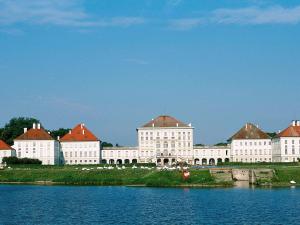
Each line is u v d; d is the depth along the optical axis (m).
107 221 124.00
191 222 122.38
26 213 136.75
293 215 130.38
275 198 164.12
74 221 124.12
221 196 171.38
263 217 127.75
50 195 179.62
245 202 154.75
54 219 126.94
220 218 127.06
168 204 152.50
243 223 120.12
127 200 163.00
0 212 138.62
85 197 172.50
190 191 189.88
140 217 129.50
